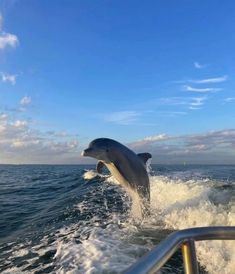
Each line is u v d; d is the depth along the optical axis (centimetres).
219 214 719
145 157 891
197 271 188
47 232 843
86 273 500
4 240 831
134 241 658
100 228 784
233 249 543
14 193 1969
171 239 178
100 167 852
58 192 1877
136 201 880
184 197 995
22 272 566
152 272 141
